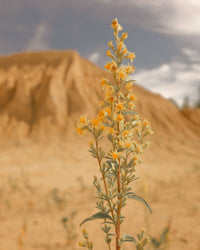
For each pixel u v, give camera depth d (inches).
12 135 1631.4
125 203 61.1
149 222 339.0
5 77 2059.5
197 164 1236.5
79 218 382.6
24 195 568.4
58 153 1343.5
